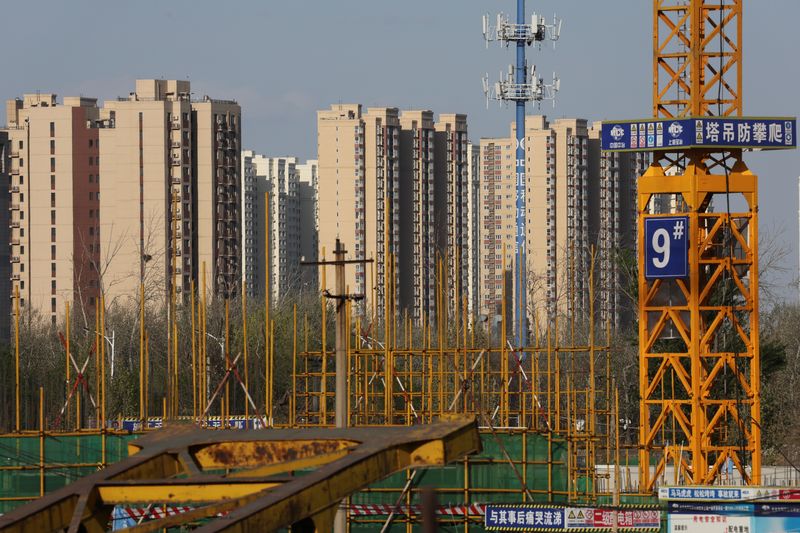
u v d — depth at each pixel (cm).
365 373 7756
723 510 6506
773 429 12556
